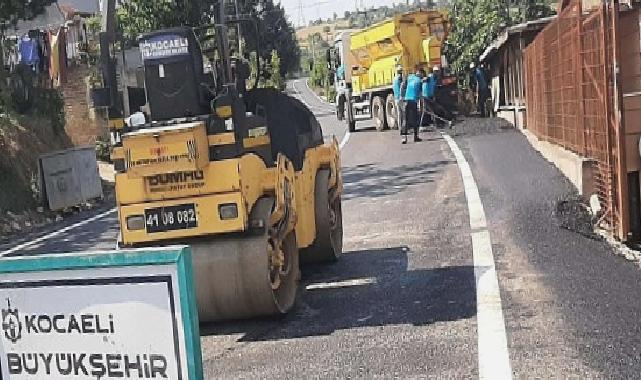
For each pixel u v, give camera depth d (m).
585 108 12.10
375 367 5.81
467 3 40.31
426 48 29.00
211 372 6.15
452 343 6.13
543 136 17.81
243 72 8.19
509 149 18.73
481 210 11.45
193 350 3.23
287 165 7.82
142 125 7.34
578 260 8.24
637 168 9.59
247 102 8.68
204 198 7.06
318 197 9.13
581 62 12.20
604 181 10.25
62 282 3.39
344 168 19.20
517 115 24.83
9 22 22.61
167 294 3.25
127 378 3.35
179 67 7.41
